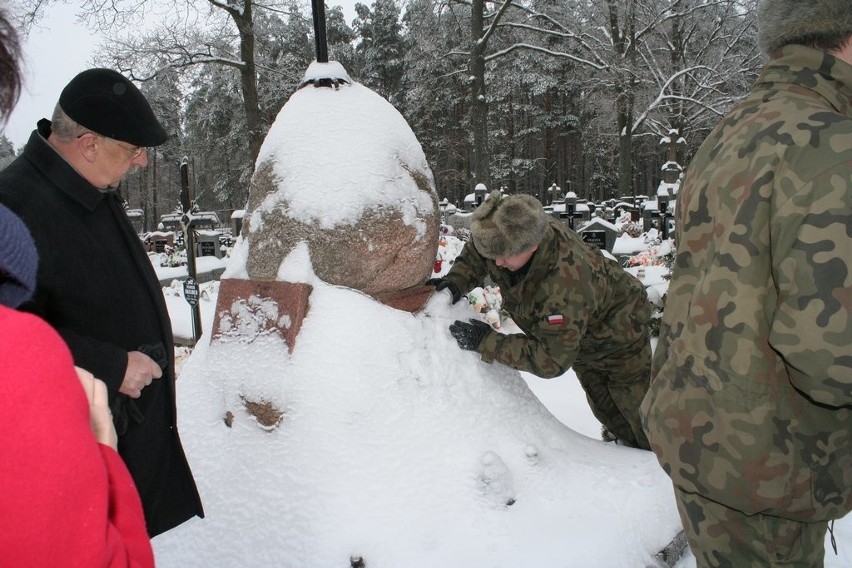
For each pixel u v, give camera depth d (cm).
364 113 212
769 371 112
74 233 137
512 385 214
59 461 57
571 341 198
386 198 202
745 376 112
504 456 187
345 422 181
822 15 114
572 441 214
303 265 199
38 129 148
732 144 118
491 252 197
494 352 203
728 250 114
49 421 57
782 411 113
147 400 154
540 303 202
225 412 202
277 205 206
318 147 205
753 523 122
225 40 1672
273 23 1917
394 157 211
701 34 2398
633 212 1622
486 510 171
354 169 201
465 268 237
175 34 1555
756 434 113
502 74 3225
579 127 3497
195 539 182
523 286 206
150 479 155
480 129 1725
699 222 123
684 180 134
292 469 178
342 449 177
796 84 118
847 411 116
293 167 205
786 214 105
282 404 187
